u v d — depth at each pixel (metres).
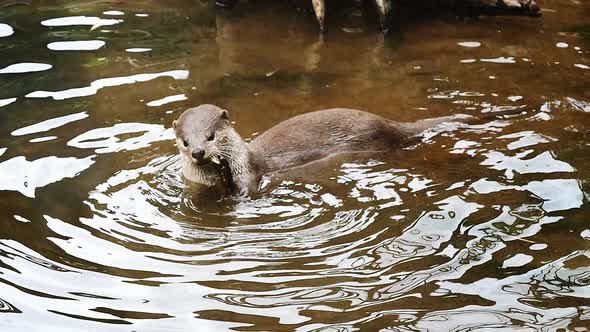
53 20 12.07
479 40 11.51
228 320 5.89
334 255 6.70
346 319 5.88
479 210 7.30
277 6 12.76
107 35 11.56
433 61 10.83
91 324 5.82
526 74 10.35
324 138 8.62
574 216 7.14
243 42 11.47
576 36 11.58
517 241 6.82
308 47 11.33
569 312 5.92
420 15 12.42
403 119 9.27
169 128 8.98
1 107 9.36
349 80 10.31
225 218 7.35
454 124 9.03
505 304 6.04
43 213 7.30
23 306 6.01
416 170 8.13
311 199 7.67
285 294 6.19
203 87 10.03
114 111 9.34
